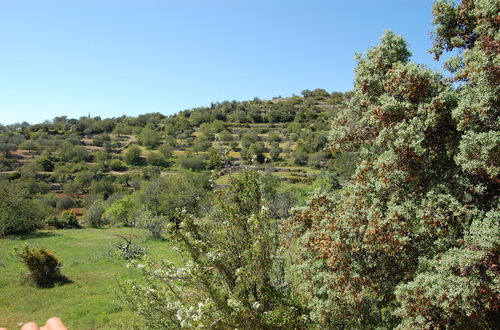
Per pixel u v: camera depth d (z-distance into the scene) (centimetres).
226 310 681
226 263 768
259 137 11694
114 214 4638
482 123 766
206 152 10469
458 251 698
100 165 9538
